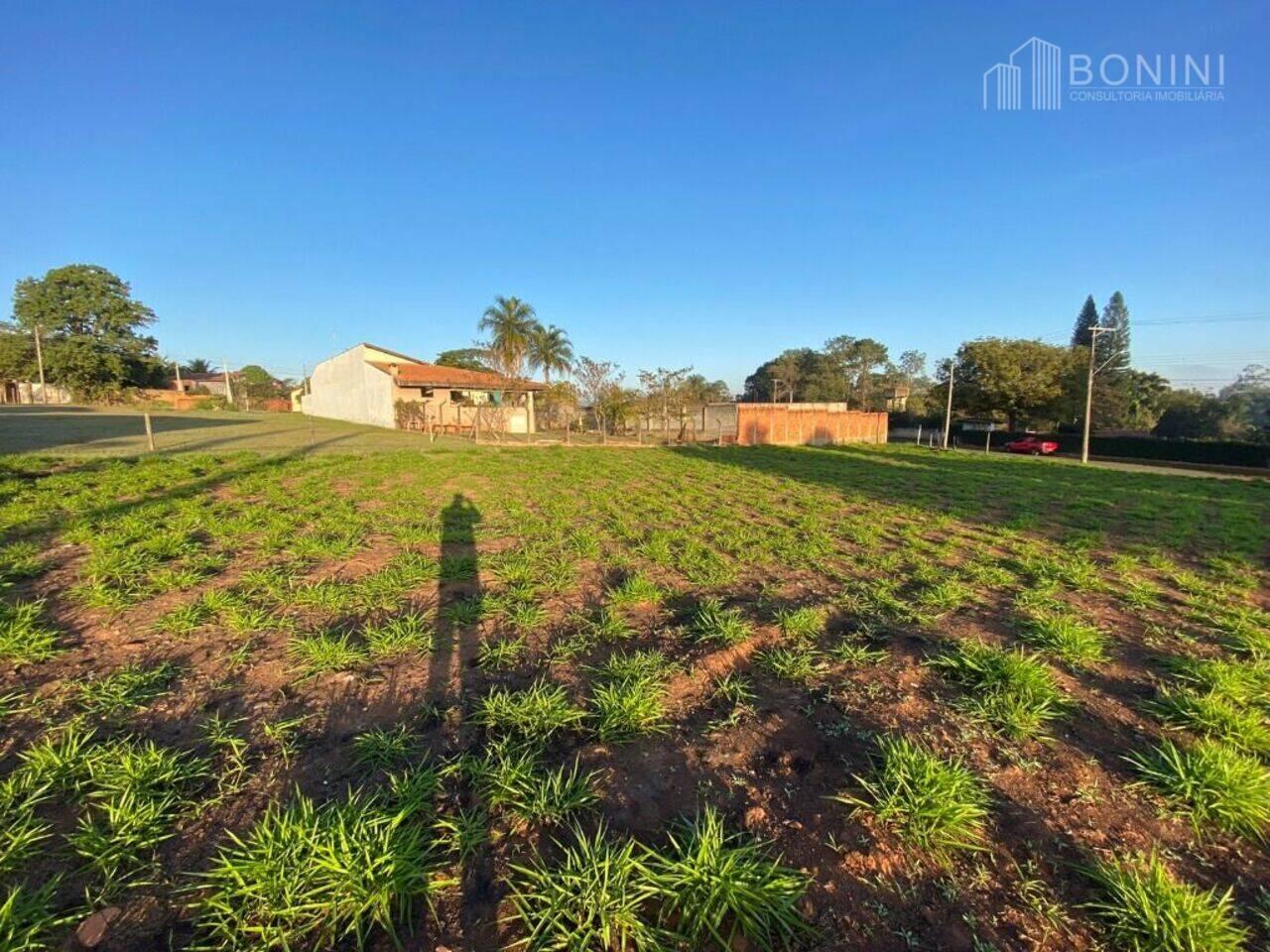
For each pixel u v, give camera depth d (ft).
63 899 6.08
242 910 5.86
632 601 15.80
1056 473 60.23
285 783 8.01
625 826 7.27
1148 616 15.57
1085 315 184.03
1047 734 9.46
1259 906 6.20
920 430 150.41
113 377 152.46
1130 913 5.92
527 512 28.63
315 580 17.10
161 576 16.29
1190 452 101.14
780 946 5.72
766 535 24.81
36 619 13.35
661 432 119.14
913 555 21.45
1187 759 8.29
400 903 6.00
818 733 9.46
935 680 11.33
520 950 5.67
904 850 6.93
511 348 114.42
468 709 10.10
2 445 47.42
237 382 211.82
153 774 7.79
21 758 8.29
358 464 45.09
